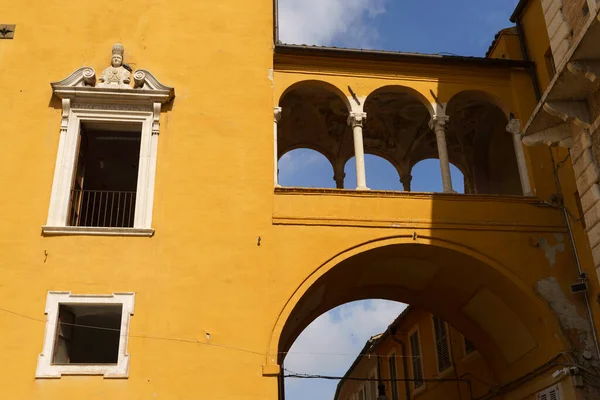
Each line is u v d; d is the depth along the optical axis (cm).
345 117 2000
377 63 1756
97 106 1573
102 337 1467
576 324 1538
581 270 1580
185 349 1360
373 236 1542
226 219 1497
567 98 1351
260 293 1432
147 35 1683
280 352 1709
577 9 1382
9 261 1398
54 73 1612
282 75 1705
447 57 1762
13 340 1327
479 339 1872
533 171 1684
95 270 1407
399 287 1817
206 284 1426
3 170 1488
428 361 2486
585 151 1349
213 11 1738
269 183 1548
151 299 1395
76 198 1510
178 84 1631
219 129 1593
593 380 1481
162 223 1473
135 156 1752
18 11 1681
